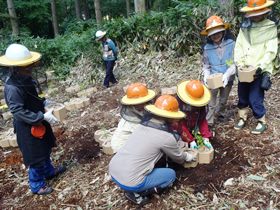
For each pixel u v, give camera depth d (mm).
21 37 10391
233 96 5043
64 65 8578
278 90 5051
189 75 6633
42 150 3164
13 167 4047
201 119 3402
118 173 2715
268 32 3383
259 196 2814
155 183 2807
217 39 3592
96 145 4238
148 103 3107
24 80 2895
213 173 3162
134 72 7512
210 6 6887
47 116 3039
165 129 2715
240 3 6438
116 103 5777
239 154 3406
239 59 3557
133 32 8078
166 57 7375
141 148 2674
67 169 3775
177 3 7855
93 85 7566
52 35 17484
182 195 2955
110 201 3090
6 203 3371
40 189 3363
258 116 3695
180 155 2902
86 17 19609
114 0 19406
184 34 7141
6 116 5898
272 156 3314
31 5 15023
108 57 6926
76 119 5301
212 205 2797
